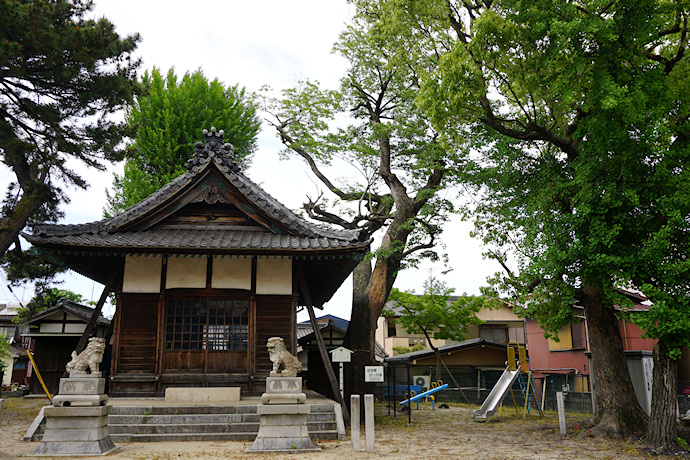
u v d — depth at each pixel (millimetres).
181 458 9508
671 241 11180
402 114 19609
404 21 14789
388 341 39406
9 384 33250
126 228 14656
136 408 12242
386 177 21250
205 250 13656
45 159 18500
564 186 12531
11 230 18438
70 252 13414
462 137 14641
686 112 11695
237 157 26922
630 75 11367
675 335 10508
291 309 14953
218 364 14359
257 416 12344
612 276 11258
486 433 13867
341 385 15836
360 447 10875
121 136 19219
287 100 21312
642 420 12625
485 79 12750
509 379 19391
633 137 11234
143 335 14266
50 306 25516
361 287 20609
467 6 14250
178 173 23359
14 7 15586
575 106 13023
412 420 17641
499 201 14875
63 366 24484
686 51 12766
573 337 22422
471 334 35094
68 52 16875
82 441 9969
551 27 10883
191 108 25094
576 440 12148
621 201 11148
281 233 15375
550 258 11750
